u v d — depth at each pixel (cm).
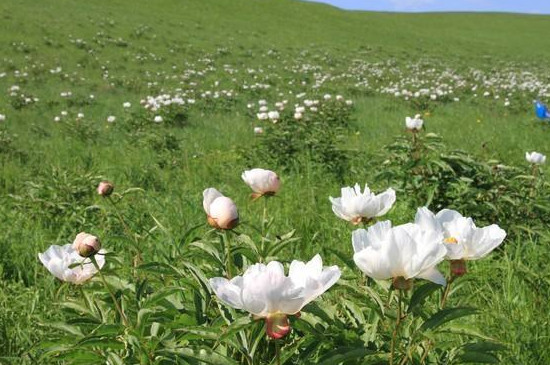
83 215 559
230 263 233
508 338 313
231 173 780
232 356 235
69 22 3134
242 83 2267
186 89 2075
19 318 355
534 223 525
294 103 1822
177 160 872
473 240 192
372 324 233
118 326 221
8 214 582
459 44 4759
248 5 4897
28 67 2228
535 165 584
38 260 451
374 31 4741
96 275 260
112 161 888
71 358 233
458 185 552
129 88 2050
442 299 211
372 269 172
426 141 621
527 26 6184
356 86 2264
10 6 3259
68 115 1388
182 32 3491
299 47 3575
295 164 782
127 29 3253
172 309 234
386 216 558
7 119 1341
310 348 209
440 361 240
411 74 2866
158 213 562
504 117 1538
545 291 378
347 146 991
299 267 179
